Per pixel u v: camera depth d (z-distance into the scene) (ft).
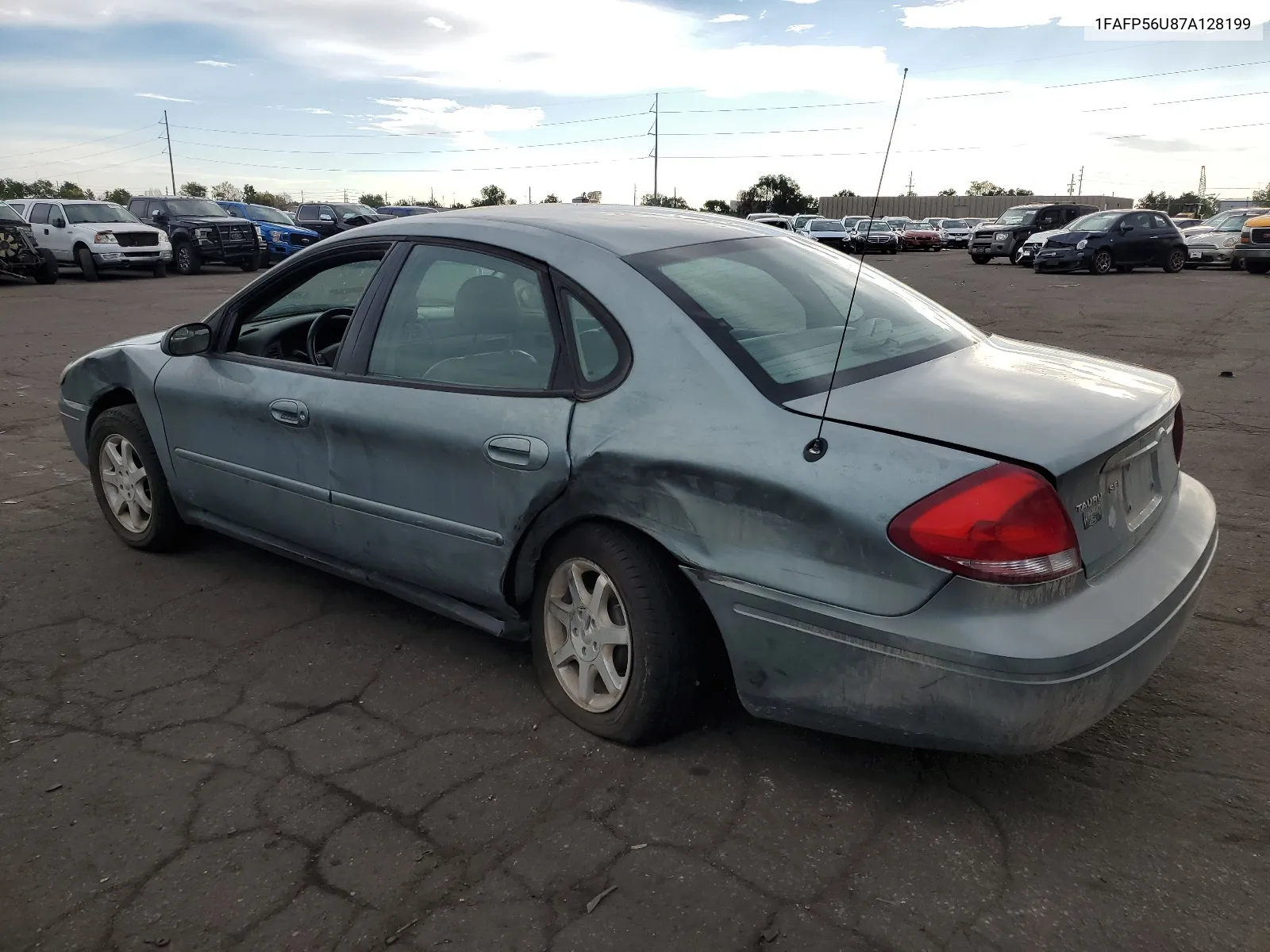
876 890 7.62
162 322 45.83
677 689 9.18
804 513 7.95
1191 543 9.10
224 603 13.34
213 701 10.78
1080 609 7.60
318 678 11.27
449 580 10.82
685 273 9.77
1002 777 9.04
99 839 8.43
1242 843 8.09
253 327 13.84
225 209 95.76
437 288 10.91
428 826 8.53
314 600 13.44
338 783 9.19
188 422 13.42
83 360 15.21
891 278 11.94
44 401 27.14
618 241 10.18
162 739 10.00
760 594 8.28
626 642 9.39
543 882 7.79
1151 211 80.33
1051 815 8.50
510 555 10.05
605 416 9.16
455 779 9.22
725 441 8.41
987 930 7.19
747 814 8.58
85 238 72.64
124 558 15.02
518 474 9.68
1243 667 11.01
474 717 10.34
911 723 7.80
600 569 9.41
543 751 9.66
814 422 8.20
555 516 9.63
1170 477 9.77
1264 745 9.48
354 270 12.14
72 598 13.52
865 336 9.74
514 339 10.13
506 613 10.63
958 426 7.91
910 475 7.63
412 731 10.09
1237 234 84.94
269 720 10.35
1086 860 7.93
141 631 12.53
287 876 7.93
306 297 13.21
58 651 12.00
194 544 15.52
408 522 10.90
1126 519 8.55
